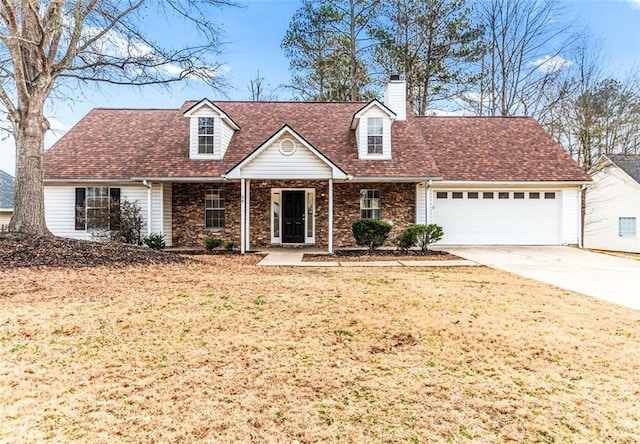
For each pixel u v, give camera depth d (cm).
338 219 1530
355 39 2327
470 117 1833
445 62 2284
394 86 1717
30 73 977
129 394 322
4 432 266
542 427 284
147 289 632
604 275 898
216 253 1330
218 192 1526
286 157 1291
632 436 274
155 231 1457
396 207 1523
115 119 1728
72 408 298
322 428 280
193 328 469
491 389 341
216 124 1458
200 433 272
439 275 857
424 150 1508
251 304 568
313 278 779
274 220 1555
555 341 451
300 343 435
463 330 482
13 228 944
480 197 1552
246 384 343
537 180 1485
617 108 2106
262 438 268
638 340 456
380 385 346
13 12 887
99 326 463
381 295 638
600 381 357
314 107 1780
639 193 1745
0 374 347
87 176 1420
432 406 312
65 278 677
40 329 445
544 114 2361
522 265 1062
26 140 957
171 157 1458
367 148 1468
